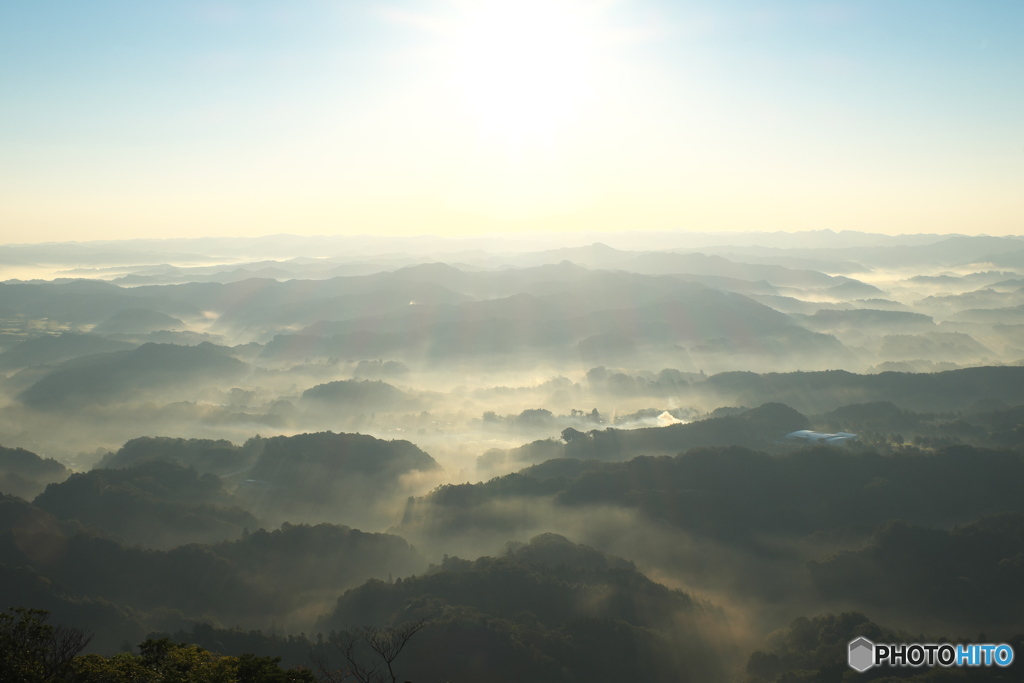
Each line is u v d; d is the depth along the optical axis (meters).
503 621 98.88
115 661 35.78
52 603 109.62
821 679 85.12
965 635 107.50
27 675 33.53
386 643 50.47
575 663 92.81
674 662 97.81
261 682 34.50
